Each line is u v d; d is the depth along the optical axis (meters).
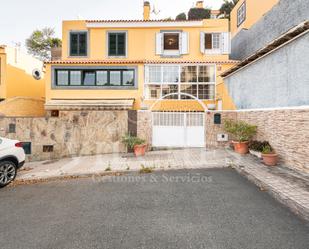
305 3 9.54
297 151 6.96
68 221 4.24
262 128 9.13
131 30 16.05
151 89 14.97
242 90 11.04
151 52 15.98
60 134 11.53
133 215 4.43
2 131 10.91
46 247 3.40
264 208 4.62
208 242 3.44
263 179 6.18
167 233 3.72
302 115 6.70
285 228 3.81
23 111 14.68
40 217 4.45
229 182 6.42
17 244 3.50
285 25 11.18
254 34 14.81
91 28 16.06
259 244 3.36
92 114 11.68
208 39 15.93
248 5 16.36
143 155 10.77
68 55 16.17
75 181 7.14
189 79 14.89
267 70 8.77
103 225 4.05
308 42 6.47
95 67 15.04
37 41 31.66
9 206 5.07
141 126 11.95
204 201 5.06
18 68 17.47
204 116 11.91
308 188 5.42
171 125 12.03
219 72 14.62
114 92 15.02
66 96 15.13
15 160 7.24
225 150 11.03
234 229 3.81
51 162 10.60
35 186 6.70
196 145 11.98
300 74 6.82
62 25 16.17
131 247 3.34
